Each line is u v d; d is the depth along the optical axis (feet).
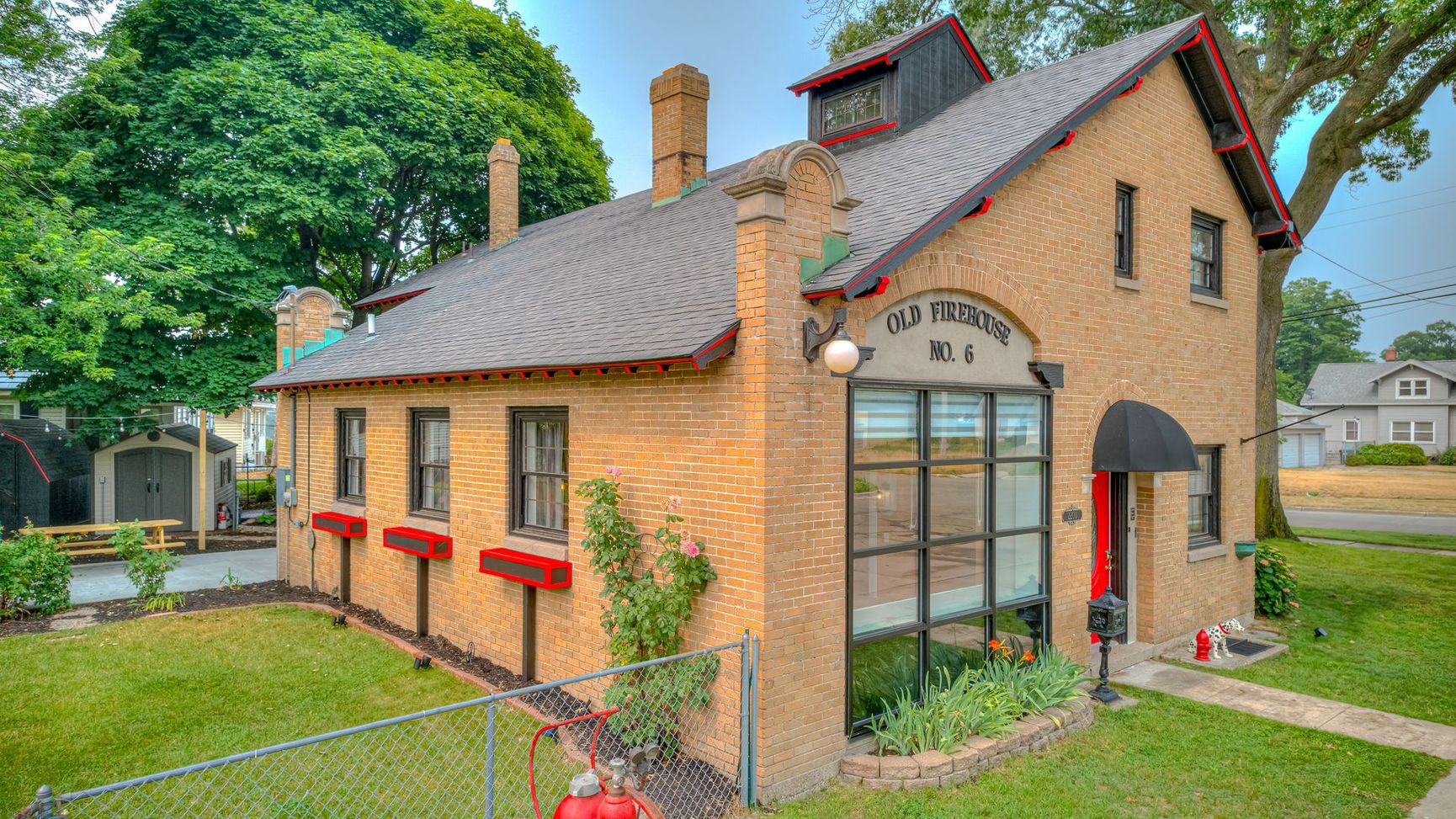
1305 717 27.58
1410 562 58.34
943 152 30.01
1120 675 32.14
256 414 140.26
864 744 23.43
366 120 66.23
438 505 37.06
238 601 43.55
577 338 27.35
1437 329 274.57
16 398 68.54
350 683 29.55
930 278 24.72
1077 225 30.71
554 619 28.96
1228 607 39.70
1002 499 28.35
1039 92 33.37
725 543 21.85
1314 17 57.26
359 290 84.07
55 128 59.06
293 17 65.98
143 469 72.02
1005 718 24.47
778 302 20.95
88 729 25.16
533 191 80.18
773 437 20.77
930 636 25.75
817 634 22.00
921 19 76.28
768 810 20.49
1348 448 184.85
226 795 20.85
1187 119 36.99
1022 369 28.94
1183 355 36.76
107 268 51.26
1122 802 21.40
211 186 59.16
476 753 23.39
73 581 49.67
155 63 63.41
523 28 89.66
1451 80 61.26
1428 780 22.85
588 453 27.09
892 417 24.59
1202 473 39.45
